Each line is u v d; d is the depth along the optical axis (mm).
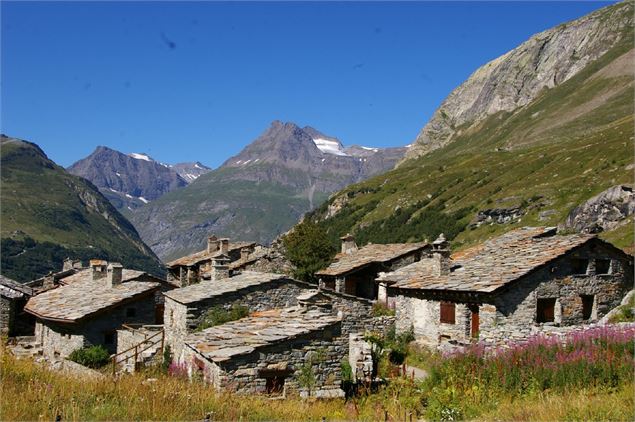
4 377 16656
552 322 31172
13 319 52906
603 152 163125
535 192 149250
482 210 154875
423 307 34906
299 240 56812
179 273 69500
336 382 20672
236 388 19234
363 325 37281
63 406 13773
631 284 34062
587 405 14664
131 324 41562
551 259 31047
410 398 19062
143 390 16359
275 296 32688
